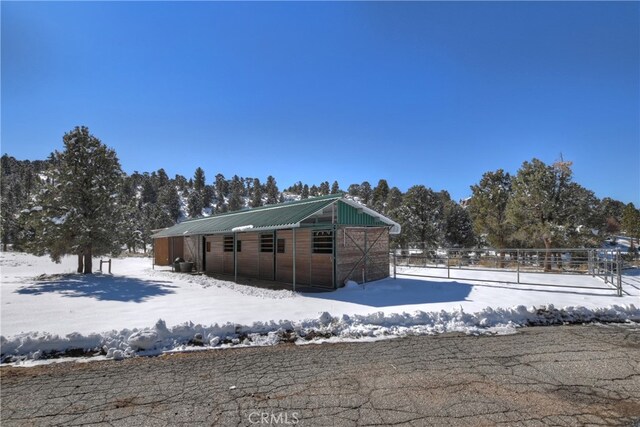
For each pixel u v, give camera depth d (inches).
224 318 309.9
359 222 557.0
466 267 824.9
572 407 155.3
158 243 1164.5
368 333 278.1
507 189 986.1
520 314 325.1
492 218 949.2
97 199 695.1
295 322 288.8
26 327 279.1
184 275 744.3
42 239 650.8
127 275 737.6
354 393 170.9
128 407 158.6
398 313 311.9
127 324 288.0
